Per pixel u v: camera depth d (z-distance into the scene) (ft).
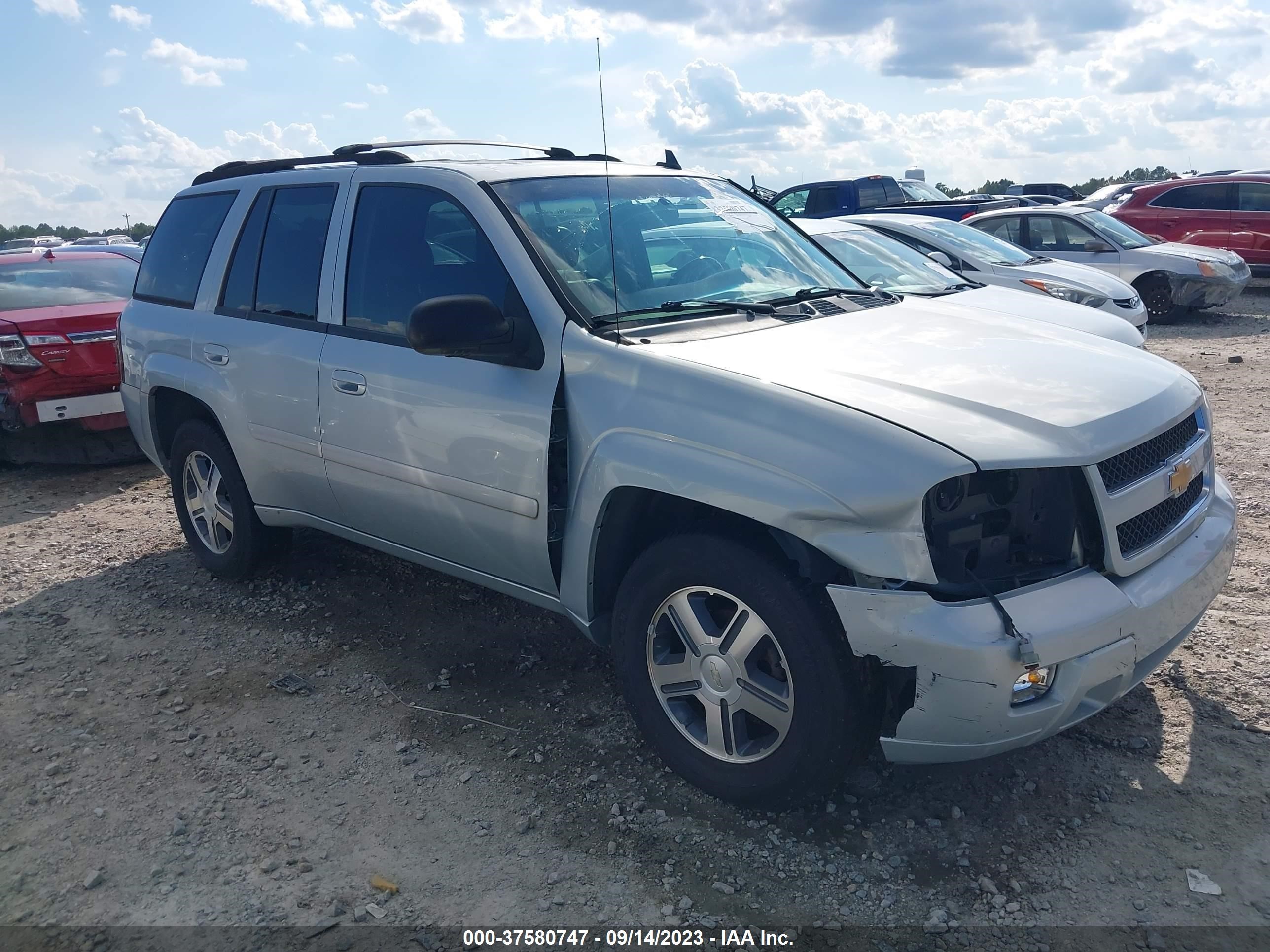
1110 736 11.44
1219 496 11.53
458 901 9.29
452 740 12.00
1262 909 8.80
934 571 8.72
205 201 16.72
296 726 12.44
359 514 13.91
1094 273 34.01
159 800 10.96
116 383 24.63
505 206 12.10
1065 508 9.28
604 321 11.17
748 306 11.96
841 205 62.39
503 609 15.60
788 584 9.29
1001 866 9.48
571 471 10.92
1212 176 54.75
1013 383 10.07
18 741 12.26
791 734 9.49
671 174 14.64
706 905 9.12
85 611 16.19
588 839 10.09
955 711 8.73
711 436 9.71
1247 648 13.24
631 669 10.80
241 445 15.29
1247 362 33.73
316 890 9.48
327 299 13.79
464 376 11.78
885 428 8.95
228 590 16.76
